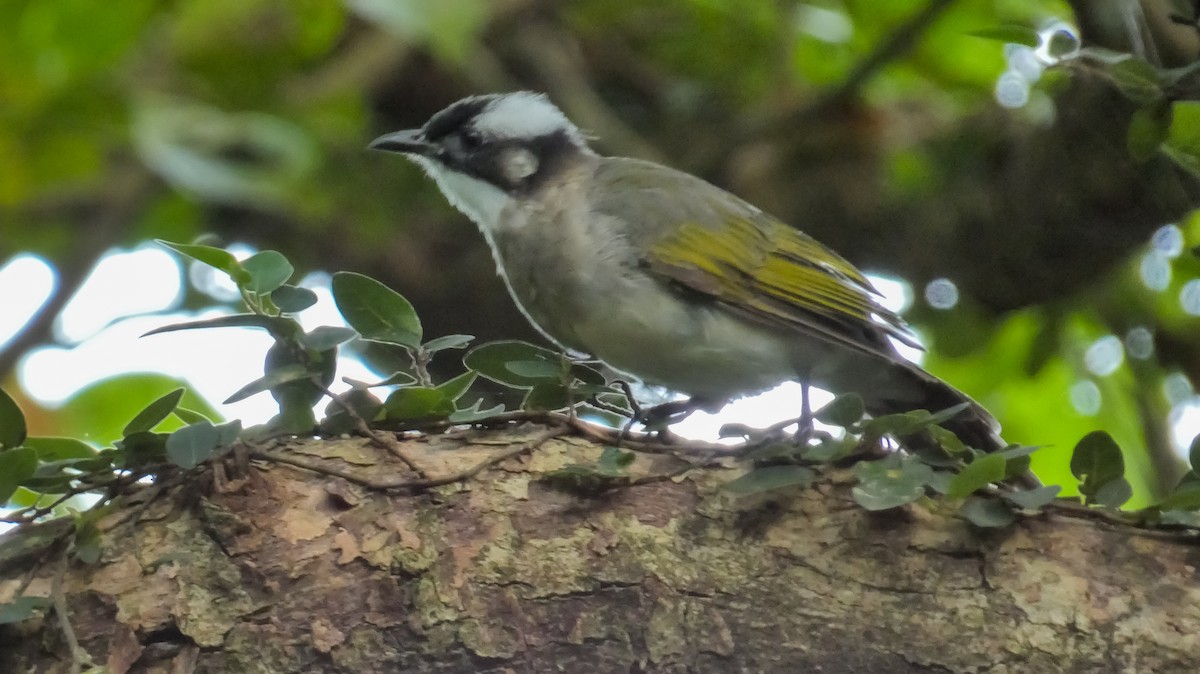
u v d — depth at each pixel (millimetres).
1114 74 7766
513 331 15195
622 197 10234
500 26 14969
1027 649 6559
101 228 14297
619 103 16188
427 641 6648
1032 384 14875
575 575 6770
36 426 13406
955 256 13852
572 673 6637
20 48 13812
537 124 11109
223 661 6578
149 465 7105
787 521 6902
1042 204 13094
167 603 6652
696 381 10211
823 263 10234
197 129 13492
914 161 14273
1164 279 13328
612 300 9938
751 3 15062
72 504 9234
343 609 6676
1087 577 6691
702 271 9867
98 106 14109
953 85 15148
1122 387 14367
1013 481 7414
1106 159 12562
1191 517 6828
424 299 15242
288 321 6969
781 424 7418
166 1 14586
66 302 13969
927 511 6891
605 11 15664
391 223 15031
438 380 15344
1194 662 6488
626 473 7027
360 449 7168
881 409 10359
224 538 6781
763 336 10016
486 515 6910
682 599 6734
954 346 14234
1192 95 7641
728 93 15719
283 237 15352
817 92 14289
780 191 14484
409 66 15688
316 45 14508
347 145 14953
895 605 6684
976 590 6688
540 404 7922
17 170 14289
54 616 6645
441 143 11359
